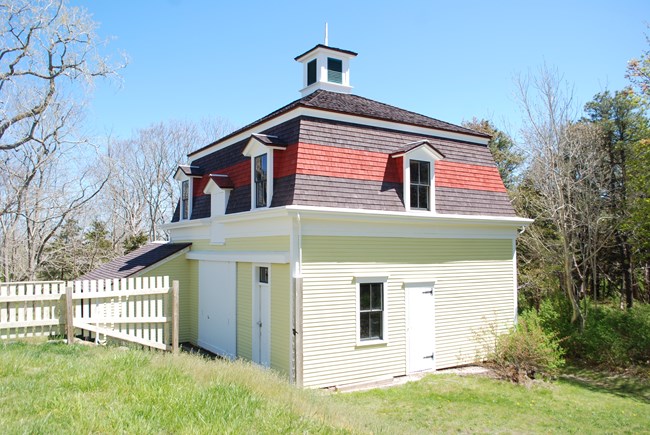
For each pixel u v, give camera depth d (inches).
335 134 520.1
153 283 497.4
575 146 794.8
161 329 508.1
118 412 234.7
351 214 492.1
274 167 514.6
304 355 469.7
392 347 527.8
